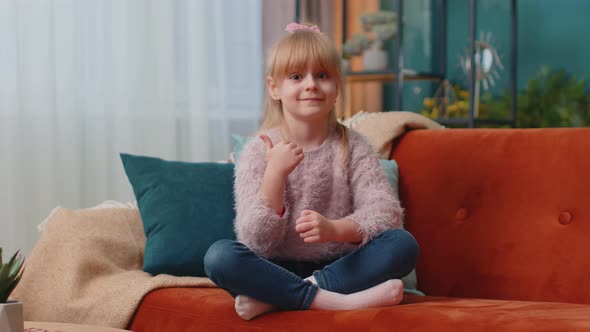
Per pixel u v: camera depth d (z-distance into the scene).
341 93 1.69
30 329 1.24
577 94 4.22
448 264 1.79
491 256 1.74
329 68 1.60
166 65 3.07
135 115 2.99
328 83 1.60
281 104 1.70
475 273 1.75
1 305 1.07
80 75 2.80
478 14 4.59
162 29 3.06
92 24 2.84
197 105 3.20
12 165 2.55
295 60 1.58
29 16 2.63
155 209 1.82
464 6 4.59
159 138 3.05
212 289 1.64
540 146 1.75
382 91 4.38
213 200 1.84
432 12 4.55
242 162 1.61
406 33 4.31
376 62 3.71
